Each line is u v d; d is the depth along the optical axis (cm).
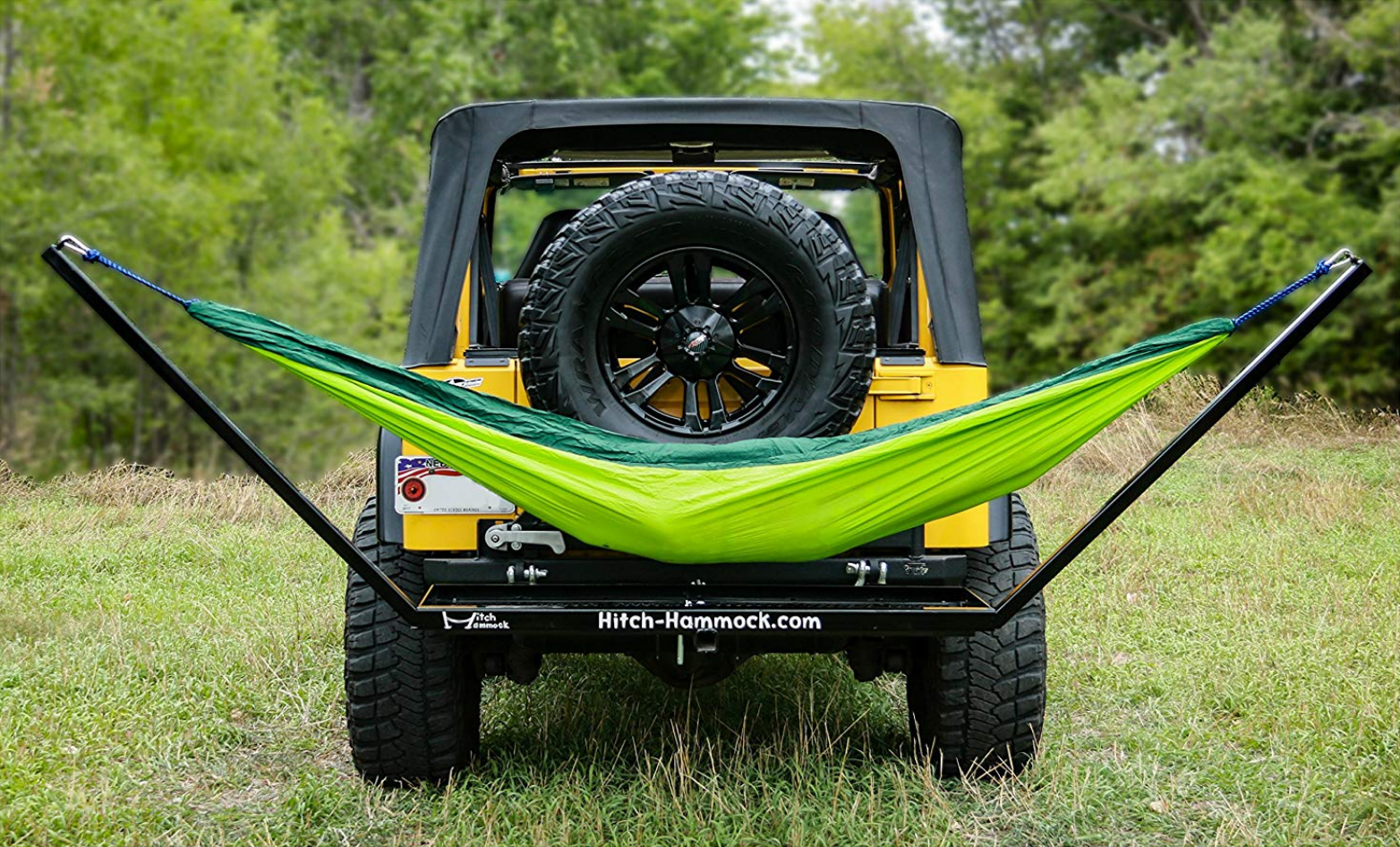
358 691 408
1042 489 931
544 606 366
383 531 395
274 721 481
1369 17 2300
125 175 2650
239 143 3055
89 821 377
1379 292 2230
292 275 3077
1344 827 379
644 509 346
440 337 396
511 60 3775
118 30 2823
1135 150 2614
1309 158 2406
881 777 420
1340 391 2434
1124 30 3150
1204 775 423
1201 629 584
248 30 3356
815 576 377
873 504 351
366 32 4147
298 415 3011
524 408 356
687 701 488
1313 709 469
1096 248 2902
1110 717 488
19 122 2648
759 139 441
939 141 412
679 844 370
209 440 3016
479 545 389
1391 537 749
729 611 363
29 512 884
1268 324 2400
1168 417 1092
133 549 765
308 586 686
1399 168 2227
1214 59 2545
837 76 3409
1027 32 3206
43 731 443
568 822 378
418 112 3800
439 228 402
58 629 578
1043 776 420
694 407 377
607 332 373
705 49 4016
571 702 498
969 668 412
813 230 364
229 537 802
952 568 380
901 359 393
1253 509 841
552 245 366
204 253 2873
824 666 559
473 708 433
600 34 3894
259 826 383
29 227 2566
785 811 390
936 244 403
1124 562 707
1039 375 3058
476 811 389
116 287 2814
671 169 486
